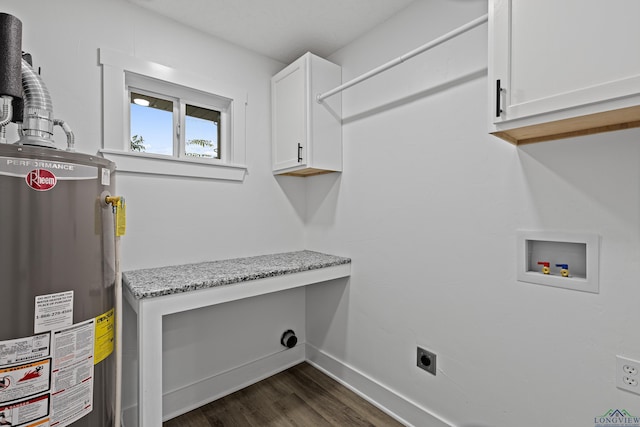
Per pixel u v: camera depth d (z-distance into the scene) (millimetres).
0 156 792
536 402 1211
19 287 824
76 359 933
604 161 1038
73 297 921
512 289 1273
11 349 815
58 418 894
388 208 1774
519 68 963
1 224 798
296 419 1722
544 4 912
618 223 1018
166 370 1745
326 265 1884
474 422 1404
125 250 1606
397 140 1719
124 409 1596
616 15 795
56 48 1403
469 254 1412
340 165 2057
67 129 1132
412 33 1642
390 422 1700
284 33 1906
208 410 1808
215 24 1811
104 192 1034
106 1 1544
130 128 1705
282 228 2262
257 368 2139
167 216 1744
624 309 1011
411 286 1662
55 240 883
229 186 1993
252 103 2102
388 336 1787
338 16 1744
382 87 1797
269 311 2211
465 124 1415
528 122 976
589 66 837
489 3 1025
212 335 1929
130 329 1607
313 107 1901
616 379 1028
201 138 1966
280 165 2107
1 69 830
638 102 774
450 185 1478
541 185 1182
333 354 2182
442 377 1525
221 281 1441
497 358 1324
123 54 1578
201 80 1853
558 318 1152
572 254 1151
